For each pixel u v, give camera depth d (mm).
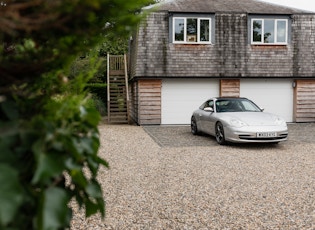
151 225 3846
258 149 8930
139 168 6730
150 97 15344
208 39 15531
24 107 1271
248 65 15602
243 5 16688
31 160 1098
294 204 4590
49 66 1276
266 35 15805
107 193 5043
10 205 889
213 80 15719
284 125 9031
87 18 1055
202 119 11016
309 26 16016
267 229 3766
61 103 1317
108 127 14352
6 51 1372
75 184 1428
